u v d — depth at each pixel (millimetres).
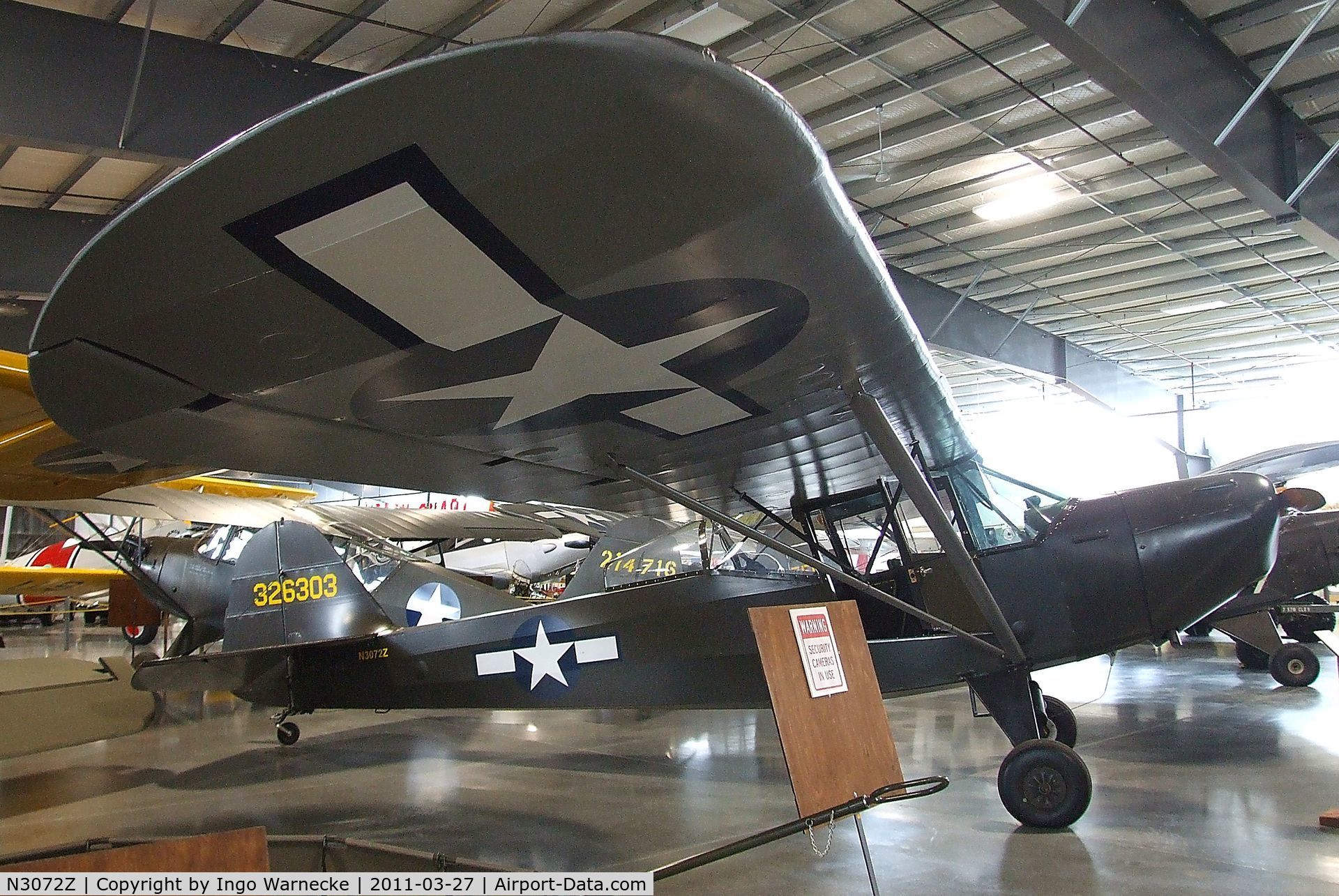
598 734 6770
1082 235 11305
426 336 2000
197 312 1791
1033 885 3146
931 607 4641
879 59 7535
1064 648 4352
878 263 2170
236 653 5840
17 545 21453
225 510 10398
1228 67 7613
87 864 1436
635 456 3529
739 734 6559
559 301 1921
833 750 2352
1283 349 17328
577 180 1540
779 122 1506
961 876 3262
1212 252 11797
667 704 4699
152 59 6109
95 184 8000
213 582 10469
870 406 3182
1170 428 21375
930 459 4602
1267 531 4336
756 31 7102
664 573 6570
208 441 2504
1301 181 8484
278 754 6320
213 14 6234
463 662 5348
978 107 8305
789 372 2768
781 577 4793
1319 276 12938
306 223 1566
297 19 6355
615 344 2240
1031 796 3828
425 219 1594
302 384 2186
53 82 5746
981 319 13969
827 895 3137
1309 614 8938
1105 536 4406
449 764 5836
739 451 3771
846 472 4680
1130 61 6664
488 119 1396
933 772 4945
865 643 2637
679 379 2604
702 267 1864
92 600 16562
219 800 4969
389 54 6824
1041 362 15703
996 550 4527
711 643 4613
